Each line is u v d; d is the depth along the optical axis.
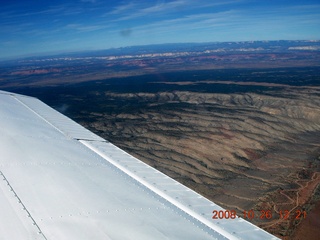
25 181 5.75
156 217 5.27
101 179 6.59
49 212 4.83
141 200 5.86
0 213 4.52
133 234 4.60
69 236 4.27
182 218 5.36
